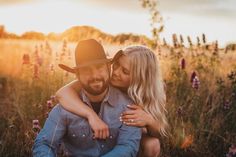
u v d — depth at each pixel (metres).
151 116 4.11
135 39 7.86
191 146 5.78
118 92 4.12
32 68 7.31
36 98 6.41
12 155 5.47
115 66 4.30
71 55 7.30
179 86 6.94
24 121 5.85
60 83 6.50
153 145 4.27
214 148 5.92
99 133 3.87
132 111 4.02
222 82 6.89
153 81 4.29
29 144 5.41
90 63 3.81
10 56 8.29
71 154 4.05
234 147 5.43
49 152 3.88
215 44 7.93
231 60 7.93
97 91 3.89
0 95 7.14
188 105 6.47
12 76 7.85
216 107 6.48
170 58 7.66
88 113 3.93
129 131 3.98
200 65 7.57
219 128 6.07
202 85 6.98
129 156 3.92
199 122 6.11
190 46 8.02
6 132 5.78
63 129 4.00
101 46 3.92
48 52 7.66
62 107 4.01
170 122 5.84
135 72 4.25
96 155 3.98
